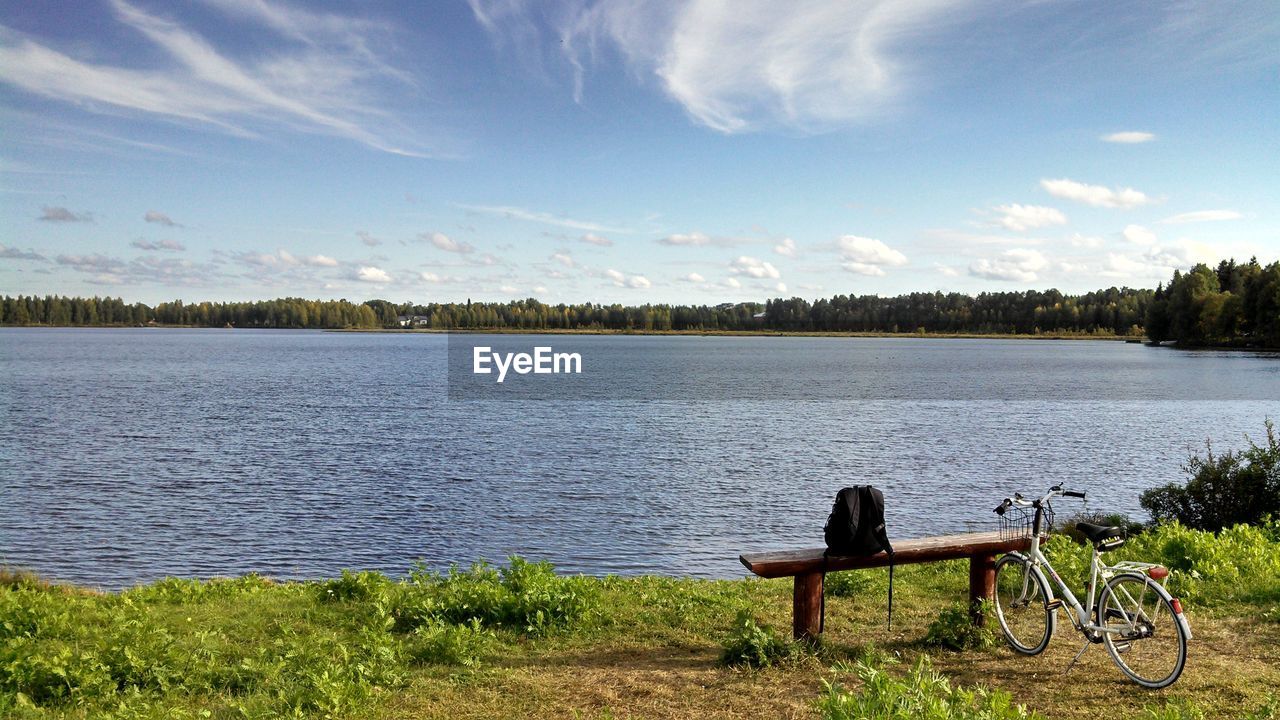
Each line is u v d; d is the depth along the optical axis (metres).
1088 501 24.55
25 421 44.59
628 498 25.16
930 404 59.69
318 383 78.38
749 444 38.00
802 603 7.34
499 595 9.08
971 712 4.82
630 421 48.09
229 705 6.34
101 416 47.47
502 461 32.62
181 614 9.73
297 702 6.16
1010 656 7.05
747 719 5.82
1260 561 9.68
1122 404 58.59
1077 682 6.33
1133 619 6.37
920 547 7.39
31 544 19.45
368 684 6.65
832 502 24.64
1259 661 6.59
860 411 54.62
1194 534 10.86
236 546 19.41
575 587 9.31
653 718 5.91
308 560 18.25
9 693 6.50
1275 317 134.25
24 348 157.88
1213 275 161.88
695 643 8.02
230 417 47.94
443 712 6.16
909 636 7.89
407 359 139.12
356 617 9.45
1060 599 6.92
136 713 6.08
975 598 7.84
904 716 4.59
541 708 6.21
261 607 10.12
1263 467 14.12
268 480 28.05
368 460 32.62
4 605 9.04
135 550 19.00
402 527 21.31
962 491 26.36
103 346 175.12
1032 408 56.06
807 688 6.41
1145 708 5.50
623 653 7.72
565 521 22.05
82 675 6.80
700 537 20.30
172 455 33.41
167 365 105.75
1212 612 8.09
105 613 9.45
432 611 9.04
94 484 27.06
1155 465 31.73
